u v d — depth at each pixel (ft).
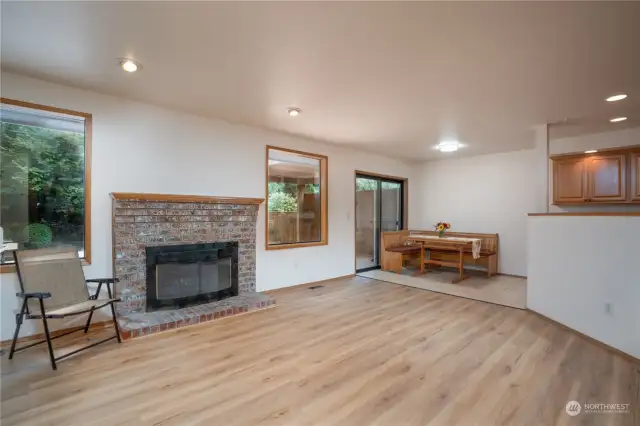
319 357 8.69
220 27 7.05
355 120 13.84
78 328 10.12
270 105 12.04
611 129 15.17
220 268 13.30
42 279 9.07
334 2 6.16
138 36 7.42
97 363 8.29
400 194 24.52
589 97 11.03
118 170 11.26
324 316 12.12
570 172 16.21
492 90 10.52
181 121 12.73
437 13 6.51
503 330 10.76
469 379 7.55
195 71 9.22
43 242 10.27
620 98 11.10
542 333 10.50
